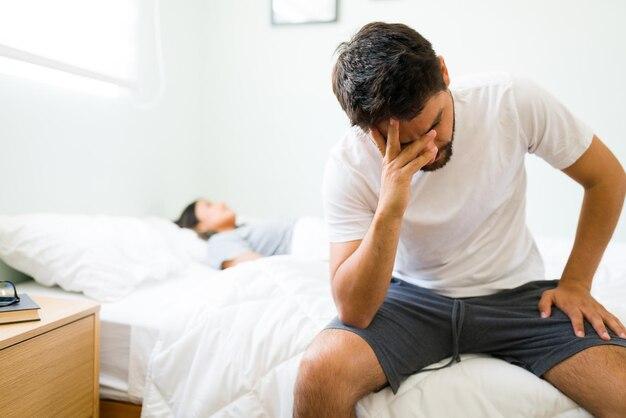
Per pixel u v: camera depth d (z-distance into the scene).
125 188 1.91
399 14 2.31
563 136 0.92
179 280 1.46
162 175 2.19
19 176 1.39
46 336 0.92
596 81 2.15
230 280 1.16
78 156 1.64
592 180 0.95
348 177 0.96
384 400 0.83
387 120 0.81
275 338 0.97
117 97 1.84
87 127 1.68
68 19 1.56
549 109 0.92
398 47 0.77
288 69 2.45
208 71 2.53
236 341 0.99
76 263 1.24
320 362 0.80
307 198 2.47
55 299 1.10
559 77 2.18
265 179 2.52
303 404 0.79
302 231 1.90
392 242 0.84
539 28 2.18
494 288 0.99
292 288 1.14
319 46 2.40
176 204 2.33
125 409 1.11
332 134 2.42
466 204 0.94
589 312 0.88
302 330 0.98
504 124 0.93
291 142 2.47
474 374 0.86
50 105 1.50
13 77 1.37
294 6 2.40
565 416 0.81
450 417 0.82
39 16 1.45
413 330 0.91
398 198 0.83
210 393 0.95
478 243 1.00
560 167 0.96
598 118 2.16
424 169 0.91
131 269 1.33
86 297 1.23
